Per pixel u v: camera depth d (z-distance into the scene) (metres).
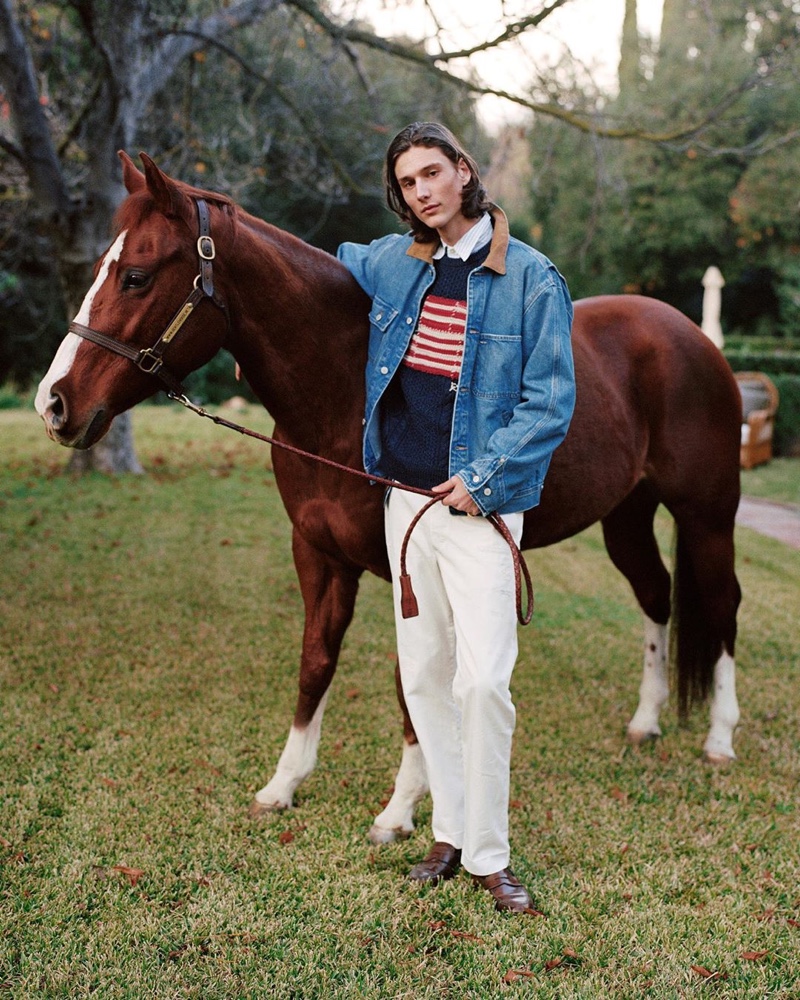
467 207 2.11
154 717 3.38
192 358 2.14
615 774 3.06
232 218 2.21
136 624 4.50
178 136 9.10
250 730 3.30
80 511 7.01
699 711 3.43
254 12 7.32
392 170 2.16
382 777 2.97
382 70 9.10
